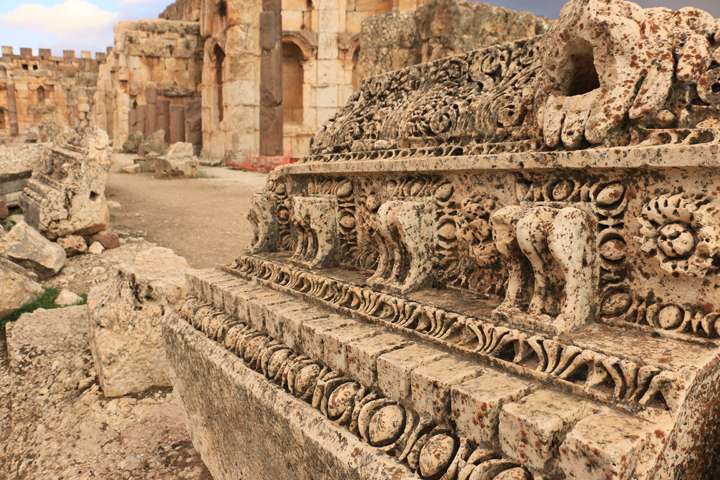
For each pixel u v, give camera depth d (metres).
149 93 17.88
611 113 1.29
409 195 1.91
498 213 1.48
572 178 1.39
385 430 1.39
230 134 14.98
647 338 1.23
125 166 13.40
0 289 4.54
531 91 1.60
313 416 1.59
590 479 0.98
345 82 16.28
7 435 3.08
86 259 6.13
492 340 1.40
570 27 1.38
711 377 1.11
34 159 8.12
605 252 1.33
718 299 1.15
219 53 16.14
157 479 2.50
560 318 1.31
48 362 3.66
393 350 1.53
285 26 15.91
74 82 30.64
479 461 1.18
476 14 5.89
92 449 2.79
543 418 1.08
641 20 1.31
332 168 2.20
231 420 2.08
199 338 2.33
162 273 3.38
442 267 1.84
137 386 3.24
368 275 2.08
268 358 1.90
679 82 1.24
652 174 1.22
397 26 6.88
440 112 1.92
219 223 7.81
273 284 2.31
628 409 1.07
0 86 28.94
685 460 1.08
